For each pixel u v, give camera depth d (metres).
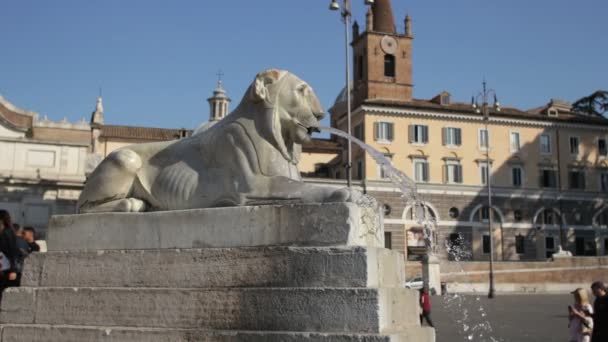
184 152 5.61
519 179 52.62
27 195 46.84
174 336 4.63
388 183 47.94
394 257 5.02
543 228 52.19
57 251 5.41
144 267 5.02
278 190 5.05
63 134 51.72
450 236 49.47
